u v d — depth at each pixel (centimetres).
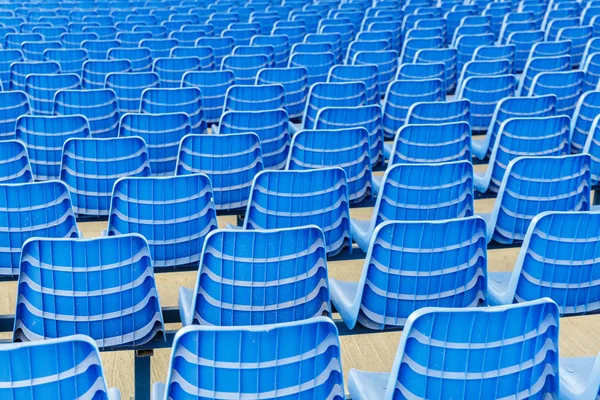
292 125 707
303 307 330
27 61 841
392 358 430
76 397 233
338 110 558
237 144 481
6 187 374
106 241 305
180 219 401
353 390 303
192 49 847
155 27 1032
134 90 717
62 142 545
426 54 794
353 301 353
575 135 596
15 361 223
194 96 633
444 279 338
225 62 794
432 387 248
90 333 321
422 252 331
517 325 243
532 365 249
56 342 224
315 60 810
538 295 350
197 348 234
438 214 430
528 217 434
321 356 241
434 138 504
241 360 236
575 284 349
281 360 238
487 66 736
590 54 791
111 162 474
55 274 308
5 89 812
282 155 585
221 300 324
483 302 346
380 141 580
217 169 486
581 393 284
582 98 582
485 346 243
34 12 1216
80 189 479
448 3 1220
